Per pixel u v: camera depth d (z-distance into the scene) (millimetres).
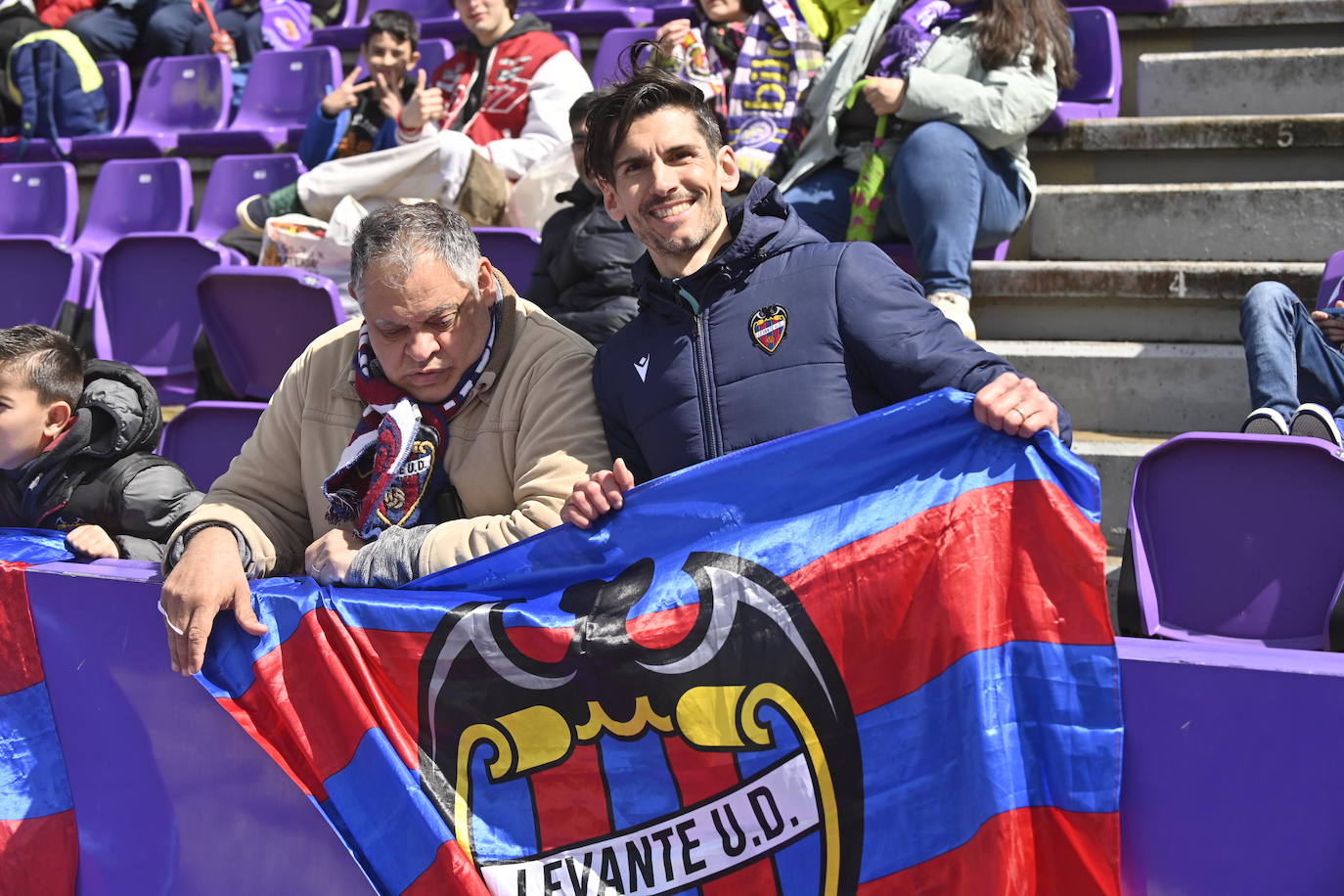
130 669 2338
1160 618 2758
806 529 1944
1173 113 4926
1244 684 1714
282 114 6688
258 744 2164
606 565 2066
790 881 1928
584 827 2006
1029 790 1812
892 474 1918
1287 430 2926
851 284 2107
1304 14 4953
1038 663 1812
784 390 2102
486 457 2303
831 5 4418
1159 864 1778
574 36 6055
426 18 7473
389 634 2098
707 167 2152
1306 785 1681
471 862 2010
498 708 2045
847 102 3969
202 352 4066
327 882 2135
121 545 2641
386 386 2336
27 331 2713
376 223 2221
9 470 2818
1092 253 4203
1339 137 4141
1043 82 3830
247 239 4949
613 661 1993
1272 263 3670
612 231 3580
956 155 3719
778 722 1934
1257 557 2678
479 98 5016
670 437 2176
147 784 2342
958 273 3730
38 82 6719
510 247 4172
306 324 3867
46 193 6273
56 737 2434
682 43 4418
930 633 1857
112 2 7309
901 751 1870
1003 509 1845
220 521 2326
